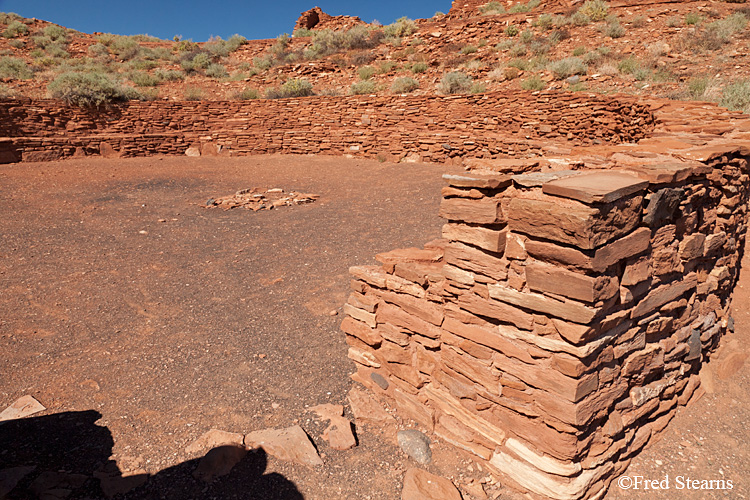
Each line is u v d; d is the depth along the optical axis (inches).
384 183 629.3
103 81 821.2
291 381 203.9
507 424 148.1
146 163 768.9
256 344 236.5
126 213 496.1
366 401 187.9
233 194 593.0
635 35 860.6
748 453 169.6
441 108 738.2
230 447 155.4
